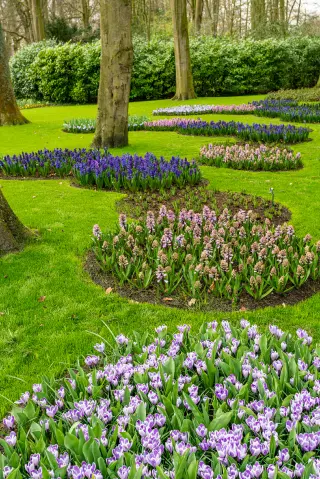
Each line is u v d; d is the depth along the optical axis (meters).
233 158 10.13
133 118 16.72
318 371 2.92
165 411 2.48
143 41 28.61
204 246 5.16
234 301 4.39
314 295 4.64
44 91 28.25
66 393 2.79
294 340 3.48
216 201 7.67
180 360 2.99
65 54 26.77
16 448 2.37
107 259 5.03
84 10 41.22
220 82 27.48
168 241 5.09
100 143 12.27
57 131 16.28
